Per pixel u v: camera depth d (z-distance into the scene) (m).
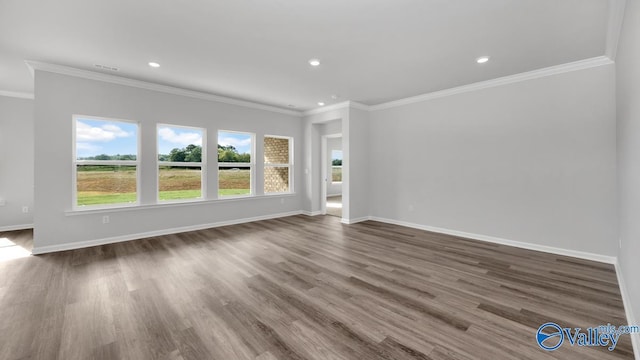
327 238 4.49
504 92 4.07
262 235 4.69
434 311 2.21
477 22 2.51
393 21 2.49
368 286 2.68
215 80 4.23
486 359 1.65
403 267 3.18
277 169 6.54
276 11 2.34
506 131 4.07
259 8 2.29
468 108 4.47
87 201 4.11
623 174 2.58
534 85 3.79
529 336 1.88
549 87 3.67
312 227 5.32
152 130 4.52
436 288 2.63
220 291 2.56
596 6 2.24
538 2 2.19
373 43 2.94
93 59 3.42
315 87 4.59
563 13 2.34
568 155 3.55
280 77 4.07
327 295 2.49
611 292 2.54
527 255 3.60
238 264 3.28
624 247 2.51
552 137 3.67
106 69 3.78
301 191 6.90
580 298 2.42
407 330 1.95
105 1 2.19
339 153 11.20
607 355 1.70
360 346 1.78
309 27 2.61
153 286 2.66
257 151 5.99
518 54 3.22
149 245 4.06
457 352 1.72
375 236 4.62
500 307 2.27
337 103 5.78
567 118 3.54
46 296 2.44
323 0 2.18
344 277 2.89
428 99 4.99
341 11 2.33
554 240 3.68
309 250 3.84
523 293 2.52
